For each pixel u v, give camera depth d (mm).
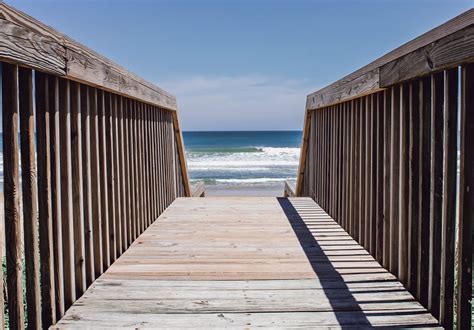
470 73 1509
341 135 3686
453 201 1679
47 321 1747
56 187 1822
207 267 2531
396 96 2328
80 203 2096
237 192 12859
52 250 1777
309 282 2266
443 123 1783
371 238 2773
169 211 4387
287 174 19641
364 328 1727
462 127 1532
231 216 4102
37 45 1498
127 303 1980
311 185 5211
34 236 1600
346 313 1871
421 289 1964
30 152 1570
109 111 2615
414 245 2066
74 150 2072
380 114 2613
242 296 2068
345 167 3514
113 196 2650
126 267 2529
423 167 1932
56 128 1828
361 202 3020
